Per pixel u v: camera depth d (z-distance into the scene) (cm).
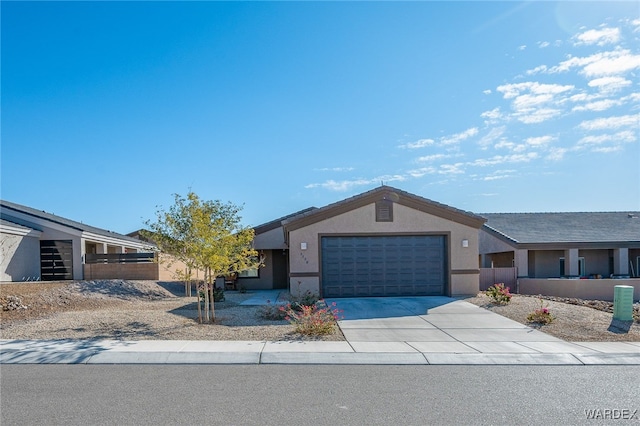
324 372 852
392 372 854
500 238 2822
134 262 2705
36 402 675
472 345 1078
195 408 650
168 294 2262
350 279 1888
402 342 1108
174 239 1377
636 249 2908
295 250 1875
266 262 2717
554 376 830
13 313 1416
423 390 738
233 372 850
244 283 2702
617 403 677
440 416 621
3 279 2281
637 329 1271
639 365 920
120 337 1117
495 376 829
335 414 628
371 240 1903
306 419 609
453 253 1902
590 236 2762
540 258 2856
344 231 1891
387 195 1911
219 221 1332
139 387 751
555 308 1555
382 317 1448
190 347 1019
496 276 2422
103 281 2188
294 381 789
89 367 884
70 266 2614
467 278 1898
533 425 591
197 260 1338
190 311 1578
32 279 2514
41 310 1500
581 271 2866
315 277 1866
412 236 1911
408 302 1722
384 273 1898
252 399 690
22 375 824
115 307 1698
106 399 689
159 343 1058
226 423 595
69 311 1507
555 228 2942
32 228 2525
